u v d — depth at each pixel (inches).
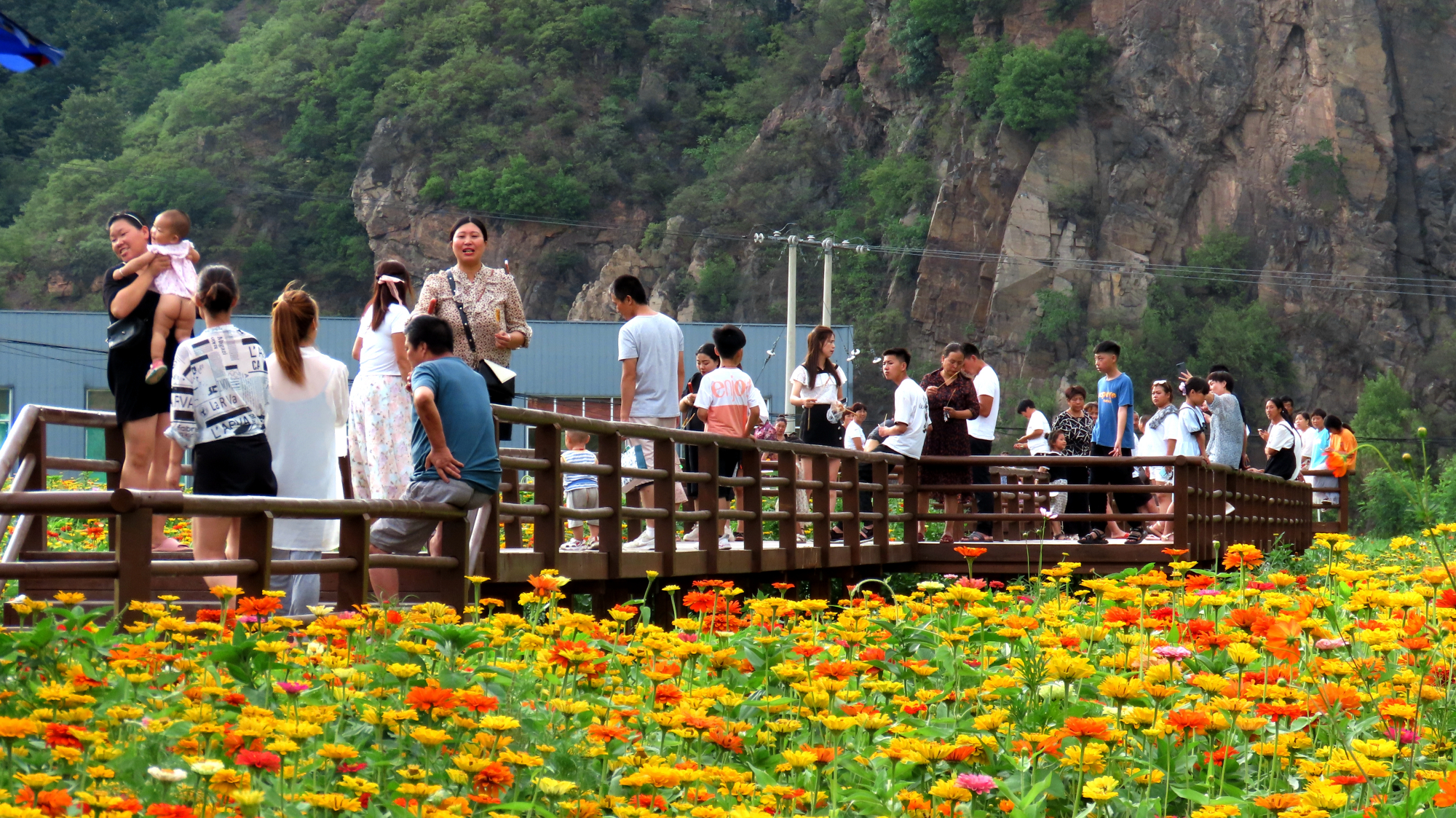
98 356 1733.5
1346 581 197.0
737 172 3831.2
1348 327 2913.4
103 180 4173.2
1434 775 131.3
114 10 4945.9
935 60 3570.4
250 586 195.9
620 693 156.0
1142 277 3011.8
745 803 122.2
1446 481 1069.1
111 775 101.2
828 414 453.4
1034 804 118.9
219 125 4377.5
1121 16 3169.3
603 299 3666.3
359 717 139.6
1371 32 2965.1
